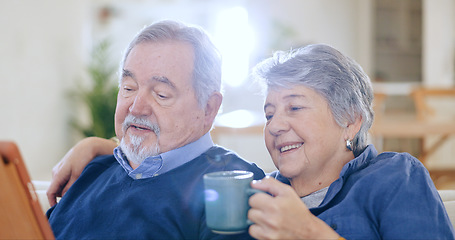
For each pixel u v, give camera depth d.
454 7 6.10
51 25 4.60
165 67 1.20
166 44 1.22
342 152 1.19
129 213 1.16
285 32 6.41
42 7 4.41
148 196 1.17
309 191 1.21
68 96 4.95
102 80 4.87
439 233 1.00
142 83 1.22
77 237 1.19
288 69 1.15
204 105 1.27
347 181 1.14
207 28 6.39
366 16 6.84
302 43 6.64
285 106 1.16
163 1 6.48
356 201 1.08
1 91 3.71
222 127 2.63
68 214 1.25
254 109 6.25
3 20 3.76
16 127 3.94
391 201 1.05
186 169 1.23
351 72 1.17
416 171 1.11
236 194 0.86
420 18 6.84
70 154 1.40
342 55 1.19
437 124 2.86
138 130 1.24
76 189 1.32
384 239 1.03
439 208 1.04
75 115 5.14
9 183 0.76
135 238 1.12
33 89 4.24
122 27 6.52
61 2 4.81
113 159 1.39
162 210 1.14
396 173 1.09
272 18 6.50
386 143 5.84
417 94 3.73
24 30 4.08
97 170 1.36
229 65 6.29
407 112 6.12
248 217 0.88
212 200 0.87
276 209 0.85
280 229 0.86
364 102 1.20
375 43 6.84
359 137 1.20
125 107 1.25
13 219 0.80
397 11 6.85
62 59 4.84
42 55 4.41
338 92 1.13
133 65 1.23
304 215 0.89
